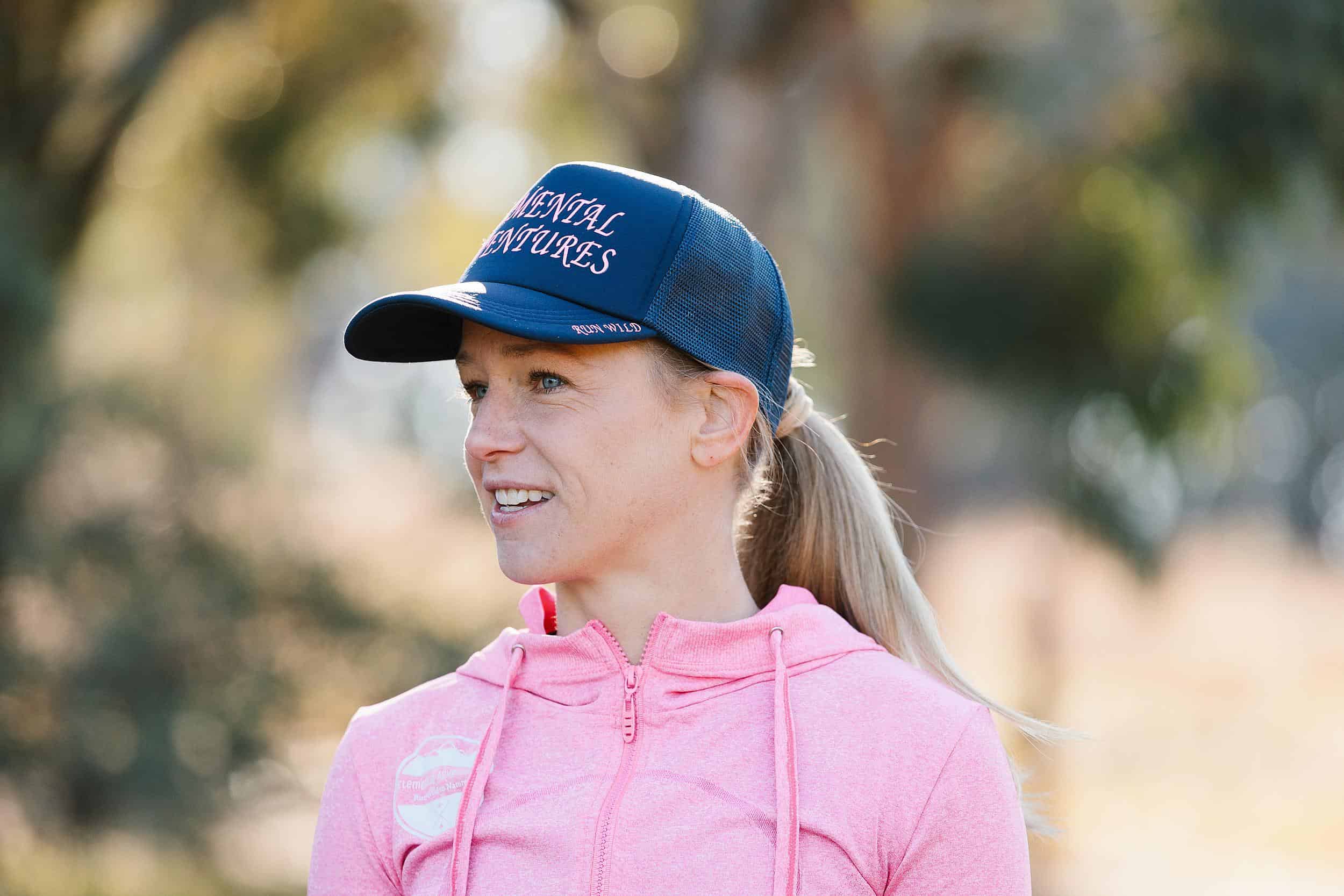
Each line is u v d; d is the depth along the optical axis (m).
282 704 16.92
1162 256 21.83
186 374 17.72
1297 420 69.06
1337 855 24.92
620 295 3.61
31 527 15.30
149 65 17.80
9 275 14.66
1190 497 34.53
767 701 3.71
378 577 18.38
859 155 23.59
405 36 22.94
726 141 18.44
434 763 3.83
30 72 17.16
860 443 4.82
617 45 20.20
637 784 3.58
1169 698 36.44
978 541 43.53
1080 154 21.03
